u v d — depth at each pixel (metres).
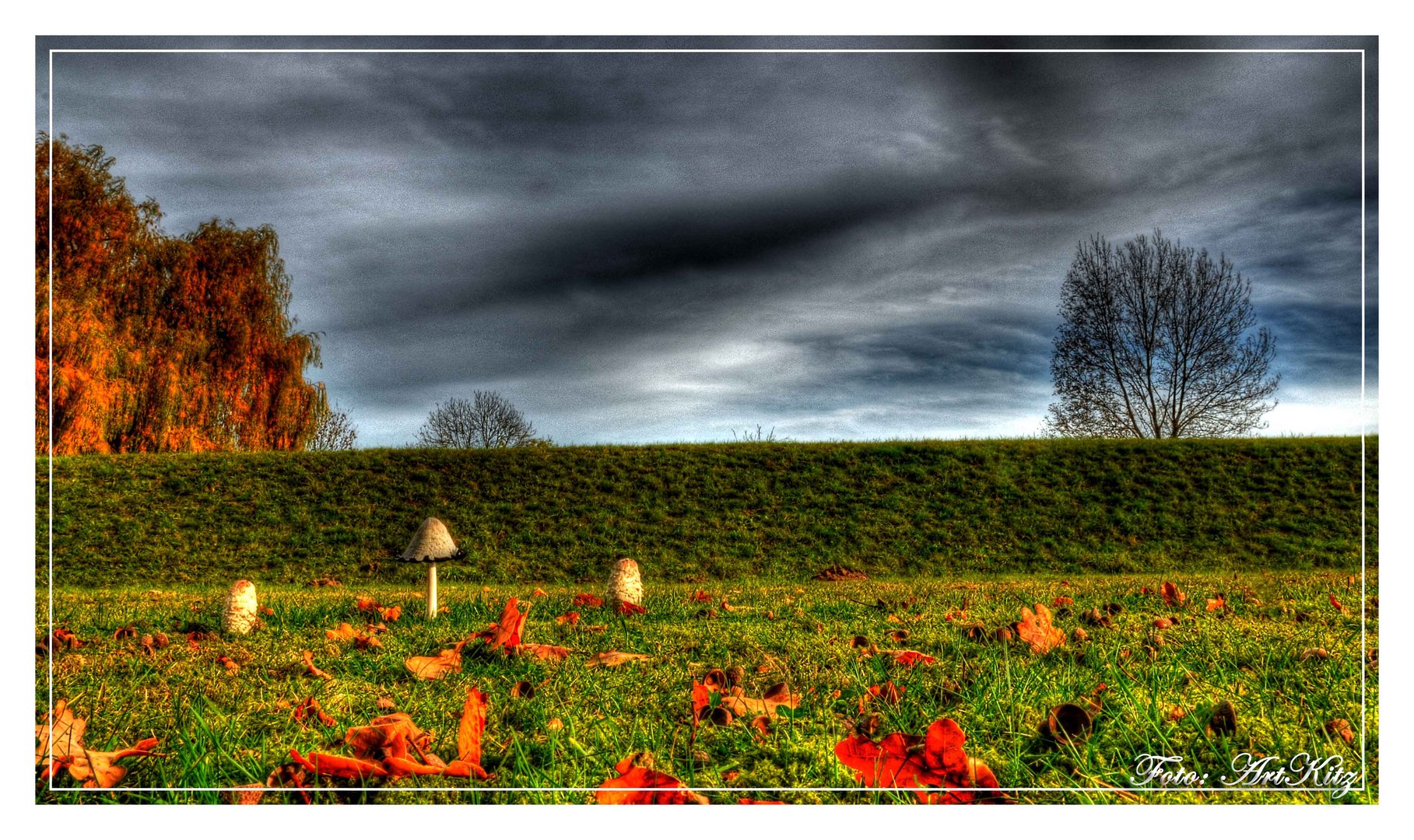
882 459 15.17
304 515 13.04
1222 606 4.18
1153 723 2.09
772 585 7.64
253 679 2.80
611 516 13.27
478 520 13.06
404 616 4.62
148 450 16.77
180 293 17.11
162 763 1.94
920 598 5.20
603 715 2.33
